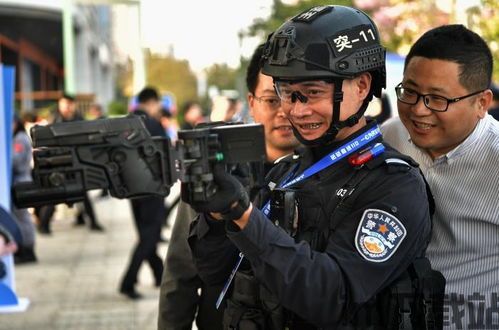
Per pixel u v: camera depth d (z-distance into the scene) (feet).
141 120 4.70
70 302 19.76
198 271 6.56
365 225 5.45
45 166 4.46
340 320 5.51
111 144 4.55
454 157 6.80
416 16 22.88
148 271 23.77
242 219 5.16
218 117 15.33
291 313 5.84
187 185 4.94
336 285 5.24
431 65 6.43
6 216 10.75
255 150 5.06
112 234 31.78
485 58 6.48
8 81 16.87
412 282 5.64
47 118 40.22
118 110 70.85
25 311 18.81
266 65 5.97
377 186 5.61
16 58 81.51
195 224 6.47
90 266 24.71
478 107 6.67
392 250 5.38
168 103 65.26
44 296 20.43
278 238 5.22
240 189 5.05
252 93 8.61
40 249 28.04
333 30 5.69
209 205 4.93
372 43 5.83
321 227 5.71
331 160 5.88
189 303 7.79
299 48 5.66
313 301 5.22
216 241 6.23
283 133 8.37
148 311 18.85
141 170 4.63
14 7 68.90
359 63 5.72
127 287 20.03
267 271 5.21
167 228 31.45
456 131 6.59
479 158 6.74
